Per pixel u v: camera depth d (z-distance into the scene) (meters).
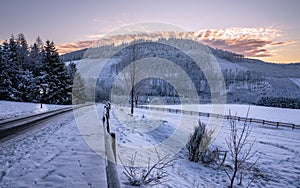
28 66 54.00
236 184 8.13
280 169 10.39
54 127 12.29
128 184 4.59
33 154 6.32
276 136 19.45
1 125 12.71
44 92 41.81
